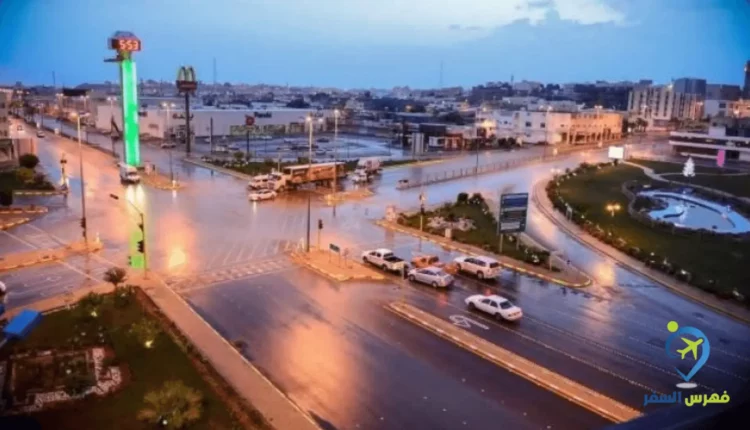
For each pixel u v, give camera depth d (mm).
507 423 26469
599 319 40375
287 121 189500
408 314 39781
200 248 55656
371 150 150500
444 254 56625
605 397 28812
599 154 153500
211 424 25141
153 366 30406
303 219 69688
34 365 30219
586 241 63312
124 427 24734
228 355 32281
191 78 126938
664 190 101250
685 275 49438
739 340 37250
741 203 90750
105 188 86312
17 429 24312
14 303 40000
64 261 50562
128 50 98312
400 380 30422
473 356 33656
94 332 34531
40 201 75562
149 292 42438
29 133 155000
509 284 47844
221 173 103125
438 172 112500
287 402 27391
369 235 63031
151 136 160250
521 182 104000
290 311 40188
